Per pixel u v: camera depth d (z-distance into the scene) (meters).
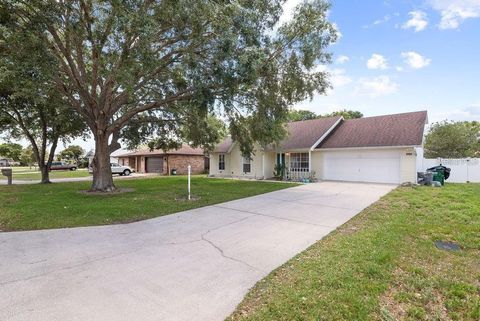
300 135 21.88
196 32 9.73
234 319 3.01
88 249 5.29
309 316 3.02
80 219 7.65
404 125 18.19
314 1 11.68
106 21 8.88
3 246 5.43
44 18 8.53
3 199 11.18
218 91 11.41
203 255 4.97
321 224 7.07
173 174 31.45
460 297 3.54
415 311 3.18
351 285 3.68
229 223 7.30
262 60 10.22
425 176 16.09
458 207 8.66
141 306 3.27
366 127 20.05
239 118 16.19
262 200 10.84
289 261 4.63
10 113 20.14
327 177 19.92
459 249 5.20
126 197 11.66
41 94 11.09
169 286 3.77
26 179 25.52
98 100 13.10
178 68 11.59
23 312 3.11
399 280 3.90
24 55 8.70
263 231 6.49
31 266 4.44
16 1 8.06
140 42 8.92
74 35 10.14
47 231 6.54
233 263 4.58
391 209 8.70
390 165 17.17
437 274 4.14
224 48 9.57
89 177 27.45
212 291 3.63
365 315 3.04
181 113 16.03
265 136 15.47
